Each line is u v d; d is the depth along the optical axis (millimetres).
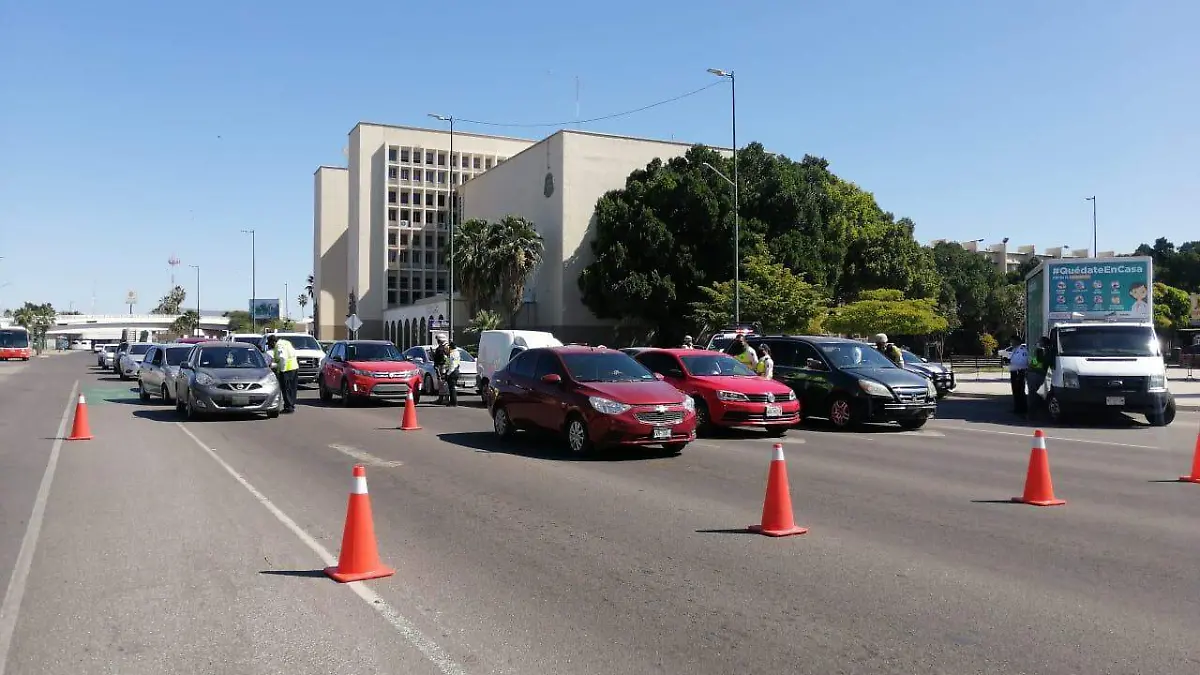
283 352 19672
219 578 6242
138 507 8828
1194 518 8250
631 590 5906
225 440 14555
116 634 5094
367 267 80312
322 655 4746
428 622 5266
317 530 7797
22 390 28188
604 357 13648
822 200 53656
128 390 28047
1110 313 20047
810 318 44688
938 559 6695
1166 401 18016
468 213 77000
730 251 48719
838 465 11805
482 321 56031
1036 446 9055
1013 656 4699
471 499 9234
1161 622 5223
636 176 55469
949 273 77375
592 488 9891
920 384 16562
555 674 4461
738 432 16047
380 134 81000
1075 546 7105
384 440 14609
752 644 4879
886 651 4770
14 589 5977
